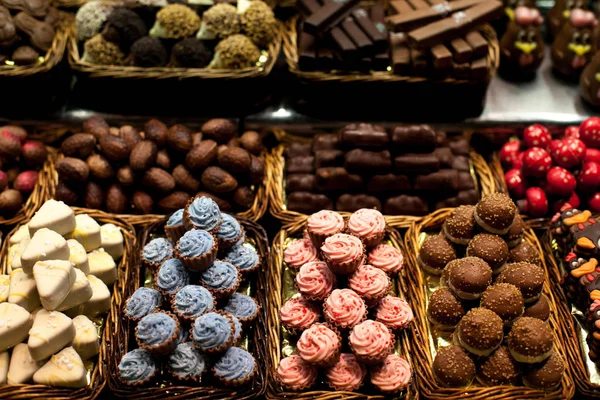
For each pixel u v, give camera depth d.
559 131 0.85
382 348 0.63
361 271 0.67
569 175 0.77
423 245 0.72
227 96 0.82
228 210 0.78
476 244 0.69
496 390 0.64
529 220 0.77
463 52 0.79
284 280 0.72
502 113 0.85
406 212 0.79
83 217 0.71
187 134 0.77
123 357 0.64
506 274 0.68
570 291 0.70
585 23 0.86
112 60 0.81
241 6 0.83
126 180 0.76
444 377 0.64
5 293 0.67
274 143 0.86
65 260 0.66
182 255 0.66
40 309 0.66
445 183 0.78
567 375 0.66
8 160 0.78
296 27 0.88
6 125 0.82
